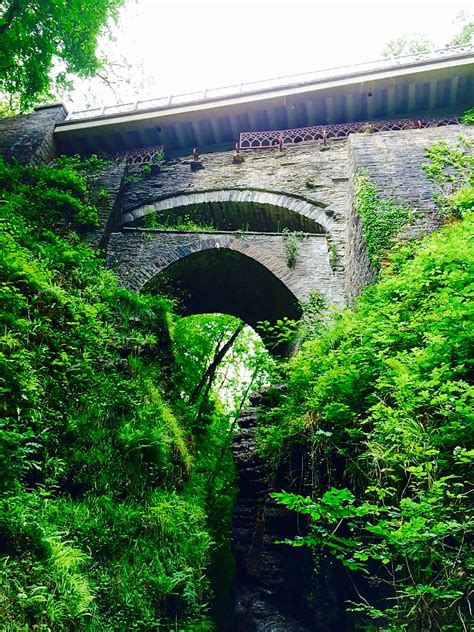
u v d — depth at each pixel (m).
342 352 6.07
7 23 13.76
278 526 7.24
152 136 16.91
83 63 15.48
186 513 7.50
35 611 4.16
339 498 3.34
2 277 7.12
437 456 3.75
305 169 14.51
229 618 7.72
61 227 12.27
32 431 5.58
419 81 14.99
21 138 15.88
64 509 6.04
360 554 3.48
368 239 8.61
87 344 8.04
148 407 8.23
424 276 6.06
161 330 10.19
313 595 6.30
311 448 6.17
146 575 6.14
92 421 7.25
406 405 4.03
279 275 12.16
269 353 13.51
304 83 15.58
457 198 8.51
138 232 13.33
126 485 7.04
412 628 3.57
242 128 16.58
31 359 6.56
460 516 3.46
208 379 17.02
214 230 14.12
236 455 8.77
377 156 10.61
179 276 13.38
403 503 3.16
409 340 5.26
